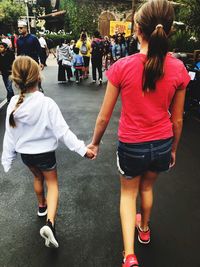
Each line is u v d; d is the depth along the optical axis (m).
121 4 27.69
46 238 2.39
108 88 1.92
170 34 1.84
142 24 1.81
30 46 7.29
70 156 4.48
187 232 2.84
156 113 1.89
